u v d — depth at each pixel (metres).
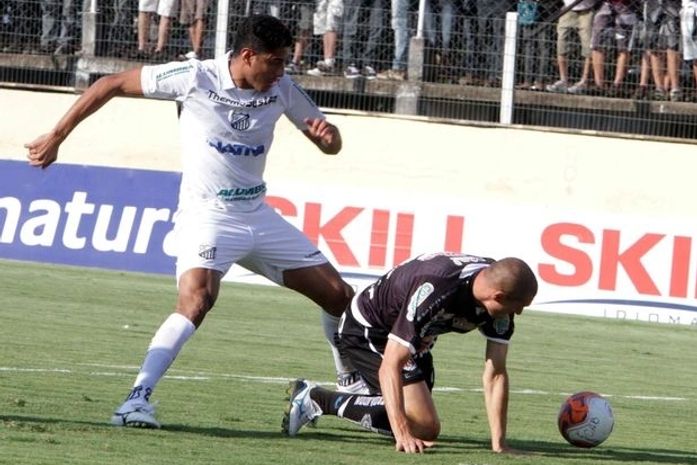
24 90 60.75
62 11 61.75
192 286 21.53
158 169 58.09
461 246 52.66
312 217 53.56
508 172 56.94
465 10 59.25
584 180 56.44
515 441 22.30
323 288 22.78
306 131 22.58
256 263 22.77
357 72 59.72
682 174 55.84
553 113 58.84
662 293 51.53
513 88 58.34
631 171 56.12
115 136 59.47
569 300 52.03
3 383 25.09
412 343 19.55
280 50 21.50
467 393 29.41
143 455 17.75
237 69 21.70
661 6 57.62
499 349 20.36
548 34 58.47
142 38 60.44
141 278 52.16
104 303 43.50
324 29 59.28
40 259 55.06
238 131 21.89
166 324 21.19
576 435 21.47
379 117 57.81
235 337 37.69
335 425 22.86
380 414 20.80
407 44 59.59
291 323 42.38
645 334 47.34
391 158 57.72
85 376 27.20
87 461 16.98
